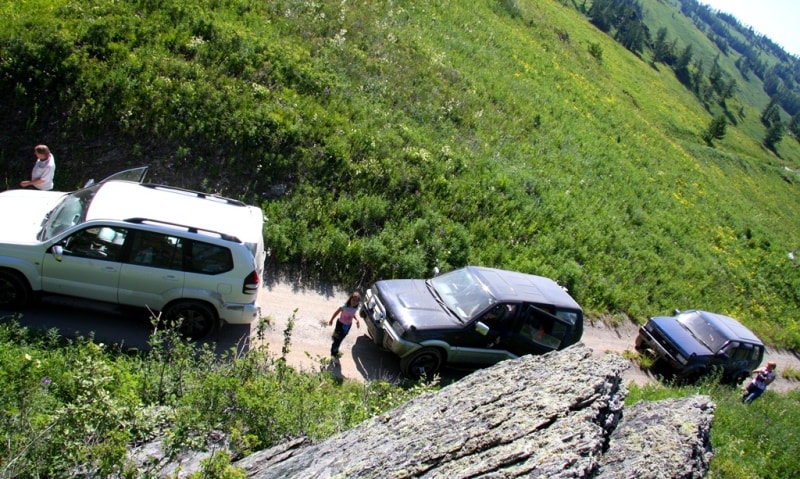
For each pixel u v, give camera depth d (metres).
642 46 166.88
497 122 24.12
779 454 11.74
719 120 82.38
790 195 80.38
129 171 10.94
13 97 13.36
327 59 19.69
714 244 29.53
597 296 18.05
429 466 4.34
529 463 4.16
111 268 8.82
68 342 8.22
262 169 14.34
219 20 18.14
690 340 15.89
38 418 5.20
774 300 27.98
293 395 7.30
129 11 16.55
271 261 12.58
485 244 16.42
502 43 34.16
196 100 14.66
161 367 7.14
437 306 11.23
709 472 8.38
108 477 4.84
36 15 15.01
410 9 28.77
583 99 36.62
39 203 9.72
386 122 18.59
